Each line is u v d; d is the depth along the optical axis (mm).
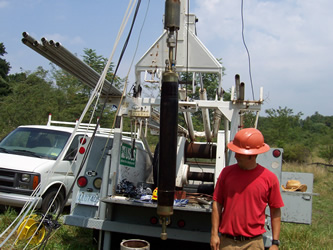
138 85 5574
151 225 5016
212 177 6902
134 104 5340
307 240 6812
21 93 19828
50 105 19203
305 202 5191
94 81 5332
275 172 4898
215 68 5312
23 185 7008
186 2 5398
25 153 7891
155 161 6207
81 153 5418
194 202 5109
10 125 18656
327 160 27141
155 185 6164
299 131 39938
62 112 19078
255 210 3525
